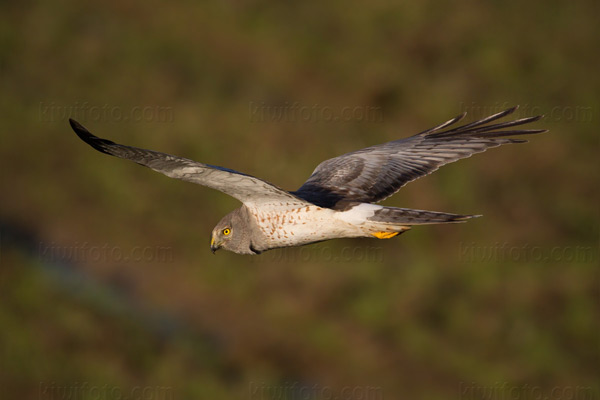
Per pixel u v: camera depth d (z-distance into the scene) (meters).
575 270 15.19
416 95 19.52
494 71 19.86
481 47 20.42
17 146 19.56
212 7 22.92
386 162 9.56
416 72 20.05
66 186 18.39
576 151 17.83
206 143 18.75
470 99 19.30
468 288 15.04
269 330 14.62
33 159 19.23
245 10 22.55
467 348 14.10
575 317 14.50
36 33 22.59
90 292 15.54
